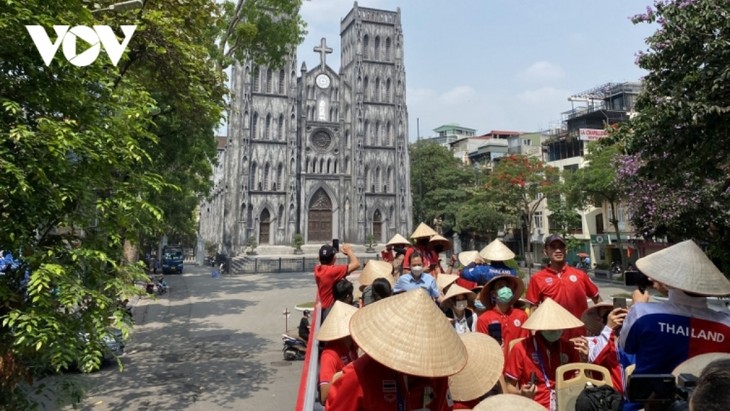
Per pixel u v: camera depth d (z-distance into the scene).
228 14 25.28
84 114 7.46
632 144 12.15
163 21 11.30
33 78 6.77
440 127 124.69
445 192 65.00
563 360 5.12
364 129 66.75
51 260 6.89
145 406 10.95
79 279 7.32
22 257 6.65
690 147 11.27
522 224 52.31
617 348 4.86
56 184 6.81
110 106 8.13
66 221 7.32
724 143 10.66
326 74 66.62
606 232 47.75
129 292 8.03
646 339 3.69
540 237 56.56
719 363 2.12
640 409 3.38
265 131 61.44
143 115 9.01
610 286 35.41
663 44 11.91
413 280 7.10
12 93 6.68
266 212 61.12
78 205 7.62
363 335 3.12
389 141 67.94
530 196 46.38
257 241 59.53
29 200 6.45
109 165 7.76
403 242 10.48
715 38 10.75
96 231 8.00
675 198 16.81
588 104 57.59
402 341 2.98
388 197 67.00
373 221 66.31
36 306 6.74
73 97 7.14
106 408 10.79
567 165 52.84
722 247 14.77
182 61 12.46
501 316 6.39
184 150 21.44
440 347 2.99
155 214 8.30
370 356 2.95
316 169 64.56
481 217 51.28
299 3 26.91
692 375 2.92
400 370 2.84
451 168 67.81
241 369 14.27
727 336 3.56
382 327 3.11
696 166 11.84
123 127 8.12
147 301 27.77
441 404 3.10
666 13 11.92
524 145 70.06
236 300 28.69
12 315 6.19
